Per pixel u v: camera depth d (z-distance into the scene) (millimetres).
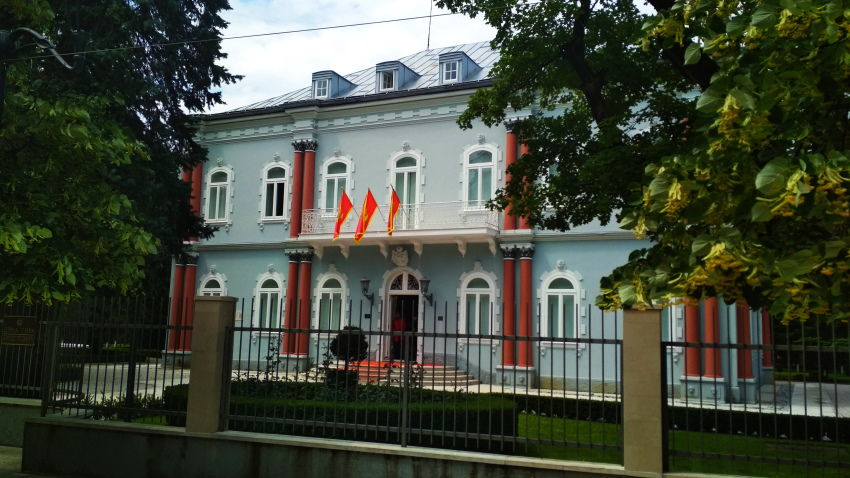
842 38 4602
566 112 14055
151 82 18000
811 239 5059
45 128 11086
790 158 4434
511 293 21531
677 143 10367
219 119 26688
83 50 9250
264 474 7875
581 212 12680
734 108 4699
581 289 20828
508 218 21906
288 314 8359
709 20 5527
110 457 8617
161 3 18625
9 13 12305
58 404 9266
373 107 24375
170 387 9297
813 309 4945
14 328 10672
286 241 24953
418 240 22656
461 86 22766
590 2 12133
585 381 20078
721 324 18375
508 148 22016
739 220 4832
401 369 7820
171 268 26922
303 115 25266
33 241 10633
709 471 7551
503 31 12695
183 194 19406
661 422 6656
